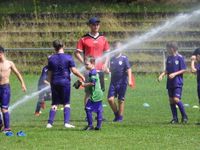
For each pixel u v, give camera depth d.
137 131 25.62
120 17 68.62
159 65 59.69
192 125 28.00
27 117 32.41
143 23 67.12
